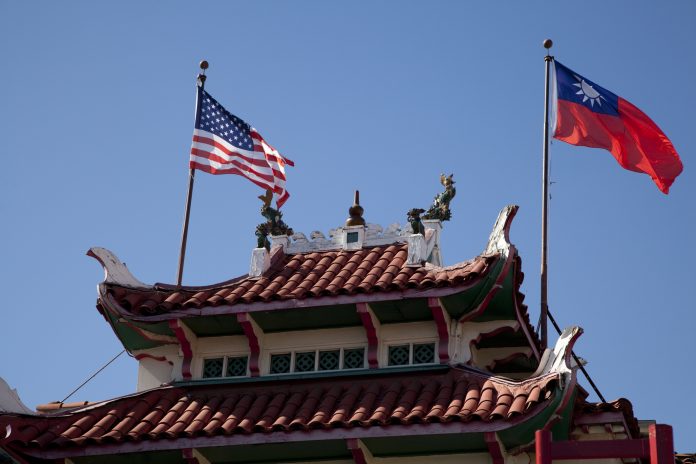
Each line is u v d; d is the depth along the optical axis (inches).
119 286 1493.6
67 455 1358.3
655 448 1135.6
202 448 1352.1
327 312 1434.5
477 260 1396.4
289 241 1572.3
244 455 1366.9
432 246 1505.9
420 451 1339.8
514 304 1408.7
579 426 1336.1
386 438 1312.7
